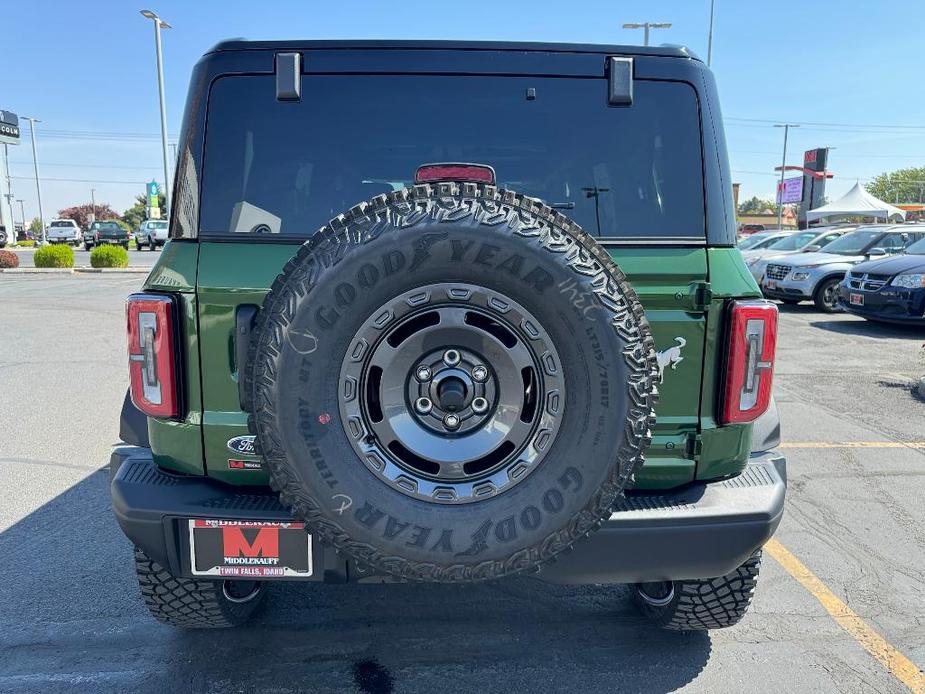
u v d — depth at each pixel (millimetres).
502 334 1977
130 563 3615
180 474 2332
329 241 1908
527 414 2006
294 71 2344
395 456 2002
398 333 1969
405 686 2670
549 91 2436
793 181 45000
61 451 5336
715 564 2264
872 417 6613
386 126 2418
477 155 2445
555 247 1919
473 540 1956
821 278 13766
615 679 2727
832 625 3123
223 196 2354
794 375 8430
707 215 2404
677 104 2438
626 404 1943
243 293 2215
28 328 10906
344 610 3195
